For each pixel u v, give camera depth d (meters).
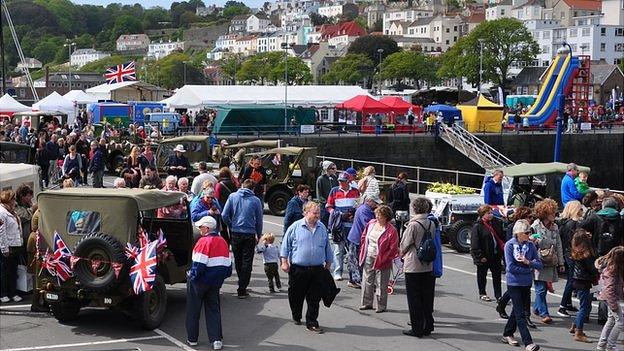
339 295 13.41
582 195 16.34
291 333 11.01
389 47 163.25
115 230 10.47
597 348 10.31
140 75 196.25
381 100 53.41
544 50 149.00
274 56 154.88
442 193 18.61
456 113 56.53
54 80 159.38
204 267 10.01
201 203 12.88
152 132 43.56
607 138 57.16
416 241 10.82
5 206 12.17
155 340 10.51
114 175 32.59
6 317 11.59
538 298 11.88
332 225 14.52
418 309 10.88
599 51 140.50
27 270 12.14
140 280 10.30
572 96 63.44
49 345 10.23
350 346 10.44
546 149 55.53
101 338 10.57
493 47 109.12
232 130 49.06
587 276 10.77
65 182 13.45
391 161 51.12
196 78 191.75
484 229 12.70
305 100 55.41
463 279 14.96
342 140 49.94
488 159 49.69
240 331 11.08
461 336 11.00
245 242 12.92
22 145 21.91
